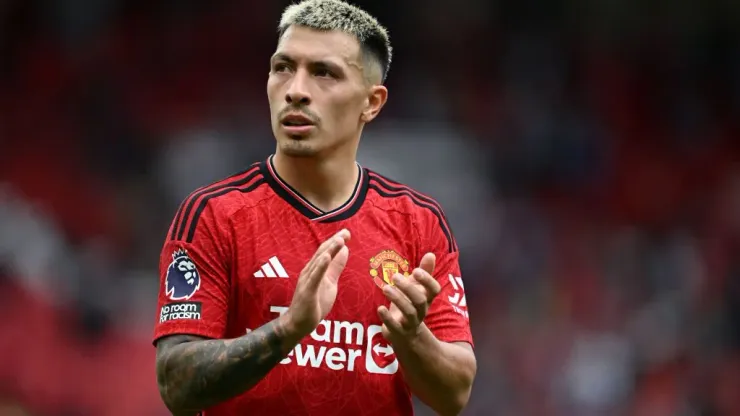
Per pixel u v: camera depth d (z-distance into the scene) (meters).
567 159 49.34
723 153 51.88
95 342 34.09
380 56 11.17
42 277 35.19
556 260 43.66
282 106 10.60
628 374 38.34
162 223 41.25
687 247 44.41
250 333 9.68
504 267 42.53
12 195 38.84
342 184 11.11
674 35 54.97
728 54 54.53
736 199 49.34
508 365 38.44
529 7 54.06
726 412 37.91
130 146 45.22
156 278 37.50
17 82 46.88
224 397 9.73
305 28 10.67
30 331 33.28
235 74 49.88
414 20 52.84
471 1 53.62
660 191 49.44
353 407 10.63
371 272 10.85
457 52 52.66
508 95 51.62
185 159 43.03
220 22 50.78
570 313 41.06
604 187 49.12
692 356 39.44
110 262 37.31
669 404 37.72
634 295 42.41
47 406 32.53
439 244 11.45
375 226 11.10
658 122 52.50
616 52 54.09
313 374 10.51
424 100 50.34
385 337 10.23
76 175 43.59
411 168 44.78
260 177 11.01
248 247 10.59
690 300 41.69
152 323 35.25
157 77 48.66
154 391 33.59
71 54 48.06
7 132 45.03
